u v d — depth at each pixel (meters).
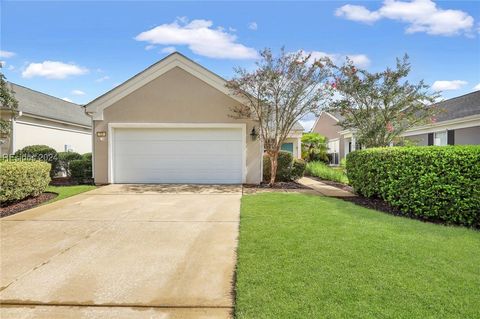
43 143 15.96
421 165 6.67
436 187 6.37
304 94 10.84
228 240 5.21
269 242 4.79
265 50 15.42
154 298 3.32
